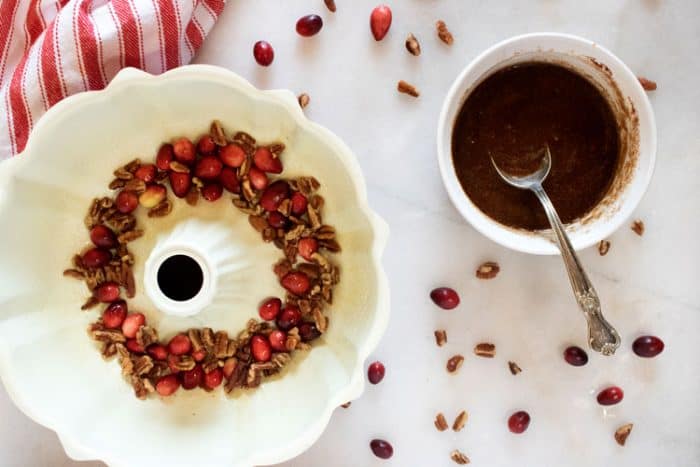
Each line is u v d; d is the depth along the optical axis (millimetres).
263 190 903
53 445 951
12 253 872
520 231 909
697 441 963
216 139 892
